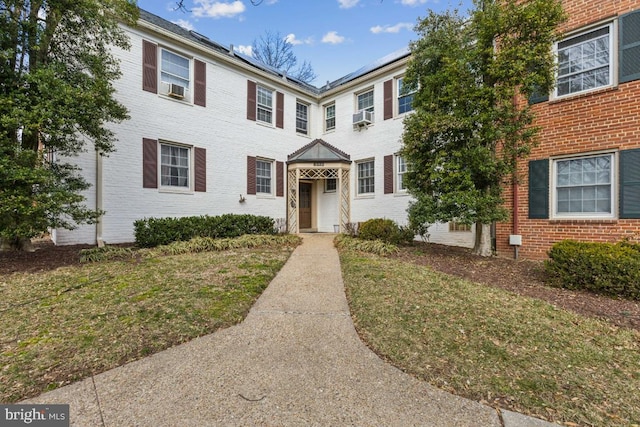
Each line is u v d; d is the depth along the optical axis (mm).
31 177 4980
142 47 8578
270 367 2561
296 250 8062
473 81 6176
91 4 5496
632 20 5797
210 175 10070
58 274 5035
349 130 12508
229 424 1895
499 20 5777
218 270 5461
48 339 2918
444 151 6289
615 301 4105
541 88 5930
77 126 5891
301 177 12078
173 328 3207
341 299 4281
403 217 10609
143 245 7477
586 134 6293
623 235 5836
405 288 4516
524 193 7062
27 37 5293
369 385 2316
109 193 7992
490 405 2094
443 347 2873
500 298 4145
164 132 9023
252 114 11250
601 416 1989
